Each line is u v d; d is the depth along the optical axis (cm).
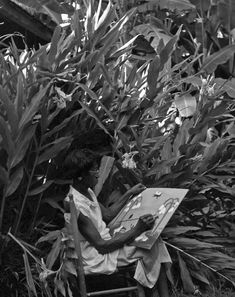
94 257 390
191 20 883
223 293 486
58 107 420
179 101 608
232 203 550
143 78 512
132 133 504
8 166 403
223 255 476
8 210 441
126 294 446
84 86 436
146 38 797
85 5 587
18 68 452
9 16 796
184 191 401
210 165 512
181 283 499
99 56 462
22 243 410
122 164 453
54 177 450
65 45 472
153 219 385
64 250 400
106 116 480
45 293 406
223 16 855
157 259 394
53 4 790
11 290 420
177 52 801
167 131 558
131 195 441
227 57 638
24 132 404
